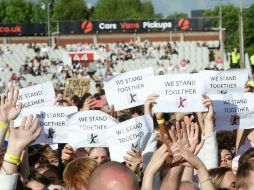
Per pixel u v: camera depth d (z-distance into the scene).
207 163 8.78
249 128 9.84
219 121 9.75
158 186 6.77
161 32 90.25
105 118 9.84
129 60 82.25
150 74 9.85
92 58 73.38
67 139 9.85
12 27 87.38
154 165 6.10
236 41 122.38
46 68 75.38
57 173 8.88
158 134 9.66
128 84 9.91
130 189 4.81
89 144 9.83
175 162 6.21
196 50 84.56
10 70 77.44
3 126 6.32
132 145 8.99
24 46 83.88
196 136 6.79
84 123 9.85
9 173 5.90
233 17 129.12
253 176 5.98
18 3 154.38
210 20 89.25
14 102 6.42
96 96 17.30
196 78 9.52
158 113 9.45
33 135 6.03
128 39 91.00
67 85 23.89
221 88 9.70
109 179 4.83
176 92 9.41
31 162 9.90
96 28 90.19
